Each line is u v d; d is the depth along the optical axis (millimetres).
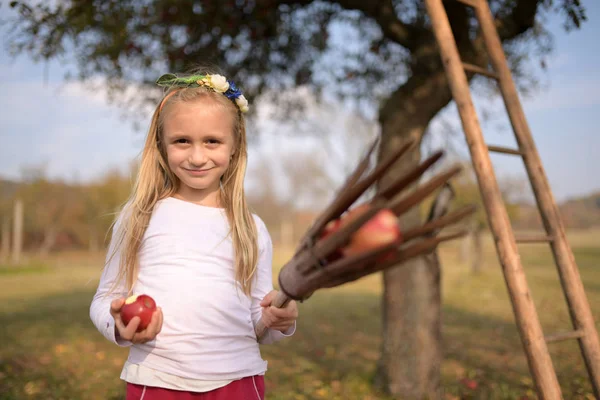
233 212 1721
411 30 4137
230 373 1546
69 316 8891
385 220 655
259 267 1742
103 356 5742
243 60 5297
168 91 1736
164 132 1604
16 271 20734
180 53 4648
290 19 5262
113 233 1687
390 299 4102
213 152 1586
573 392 4148
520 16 3592
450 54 2357
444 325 7914
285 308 1310
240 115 1761
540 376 2008
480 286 13656
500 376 4867
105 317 1528
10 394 4219
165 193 1742
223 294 1589
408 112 3957
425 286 4031
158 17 4348
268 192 43875
